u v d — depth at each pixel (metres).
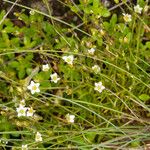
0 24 0.47
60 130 0.46
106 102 0.47
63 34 0.48
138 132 0.45
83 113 0.47
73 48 0.47
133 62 0.45
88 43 0.46
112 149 0.46
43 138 0.45
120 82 0.47
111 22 0.47
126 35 0.46
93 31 0.46
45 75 0.47
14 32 0.48
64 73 0.47
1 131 0.47
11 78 0.47
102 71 0.47
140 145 0.46
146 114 0.47
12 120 0.47
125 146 0.46
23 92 0.45
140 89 0.47
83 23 0.47
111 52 0.45
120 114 0.47
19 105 0.45
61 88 0.47
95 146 0.44
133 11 0.46
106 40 0.47
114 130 0.45
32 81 0.45
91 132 0.45
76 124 0.47
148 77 0.47
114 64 0.46
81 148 0.44
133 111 0.47
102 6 0.47
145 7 0.45
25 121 0.45
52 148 0.44
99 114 0.46
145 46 0.47
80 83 0.46
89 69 0.46
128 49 0.47
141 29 0.47
